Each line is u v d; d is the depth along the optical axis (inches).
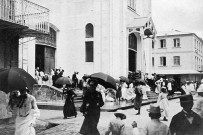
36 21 823.7
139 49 1385.3
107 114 601.9
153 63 1790.1
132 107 771.4
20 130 268.2
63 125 457.7
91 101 327.0
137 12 1424.7
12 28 562.3
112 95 866.1
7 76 260.7
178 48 1727.4
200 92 305.4
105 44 1163.3
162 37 1770.4
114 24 1165.7
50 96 831.7
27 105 272.7
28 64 976.9
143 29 1216.2
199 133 206.2
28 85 266.7
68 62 1225.4
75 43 1218.6
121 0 1197.7
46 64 1144.8
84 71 1198.3
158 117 194.5
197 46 1781.5
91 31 1206.9
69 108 539.2
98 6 1183.6
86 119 327.3
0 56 562.9
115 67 1160.8
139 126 448.8
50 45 1167.0
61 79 558.9
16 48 610.2
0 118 499.2
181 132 207.2
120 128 241.0
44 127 434.9
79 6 1216.2
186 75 1678.2
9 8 574.6
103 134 386.9
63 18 1232.8
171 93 1152.2
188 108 207.8
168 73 1710.1
